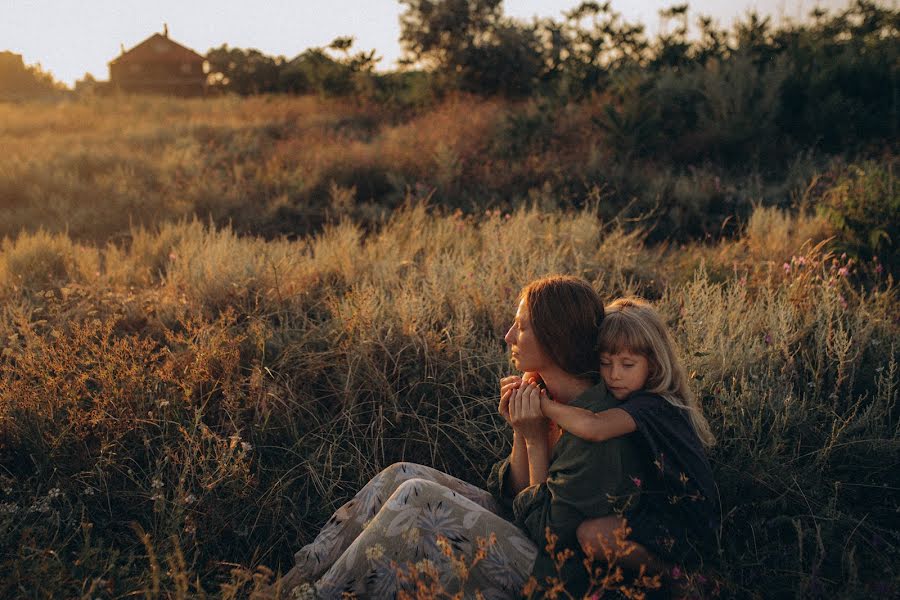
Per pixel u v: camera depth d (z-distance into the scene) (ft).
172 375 11.41
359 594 6.61
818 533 7.37
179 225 23.67
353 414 11.26
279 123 53.72
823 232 19.99
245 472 9.43
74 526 8.88
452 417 11.31
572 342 6.76
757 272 16.47
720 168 32.17
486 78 64.23
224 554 8.94
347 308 13.56
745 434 9.45
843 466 9.23
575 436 6.48
